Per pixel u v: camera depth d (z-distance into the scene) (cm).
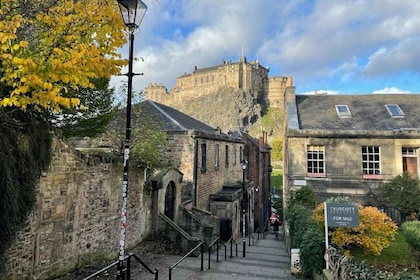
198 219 1563
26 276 660
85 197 862
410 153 1669
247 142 3025
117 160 1028
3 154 569
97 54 504
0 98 505
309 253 887
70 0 551
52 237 738
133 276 862
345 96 2141
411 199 1418
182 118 2131
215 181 2088
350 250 1030
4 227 578
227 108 12119
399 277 518
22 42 434
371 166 1684
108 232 975
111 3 584
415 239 894
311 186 1680
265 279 916
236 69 12925
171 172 1437
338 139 1697
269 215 3897
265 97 13912
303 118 1873
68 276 775
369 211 995
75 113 981
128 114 623
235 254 1418
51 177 730
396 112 1870
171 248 1229
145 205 1246
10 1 514
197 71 14312
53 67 453
